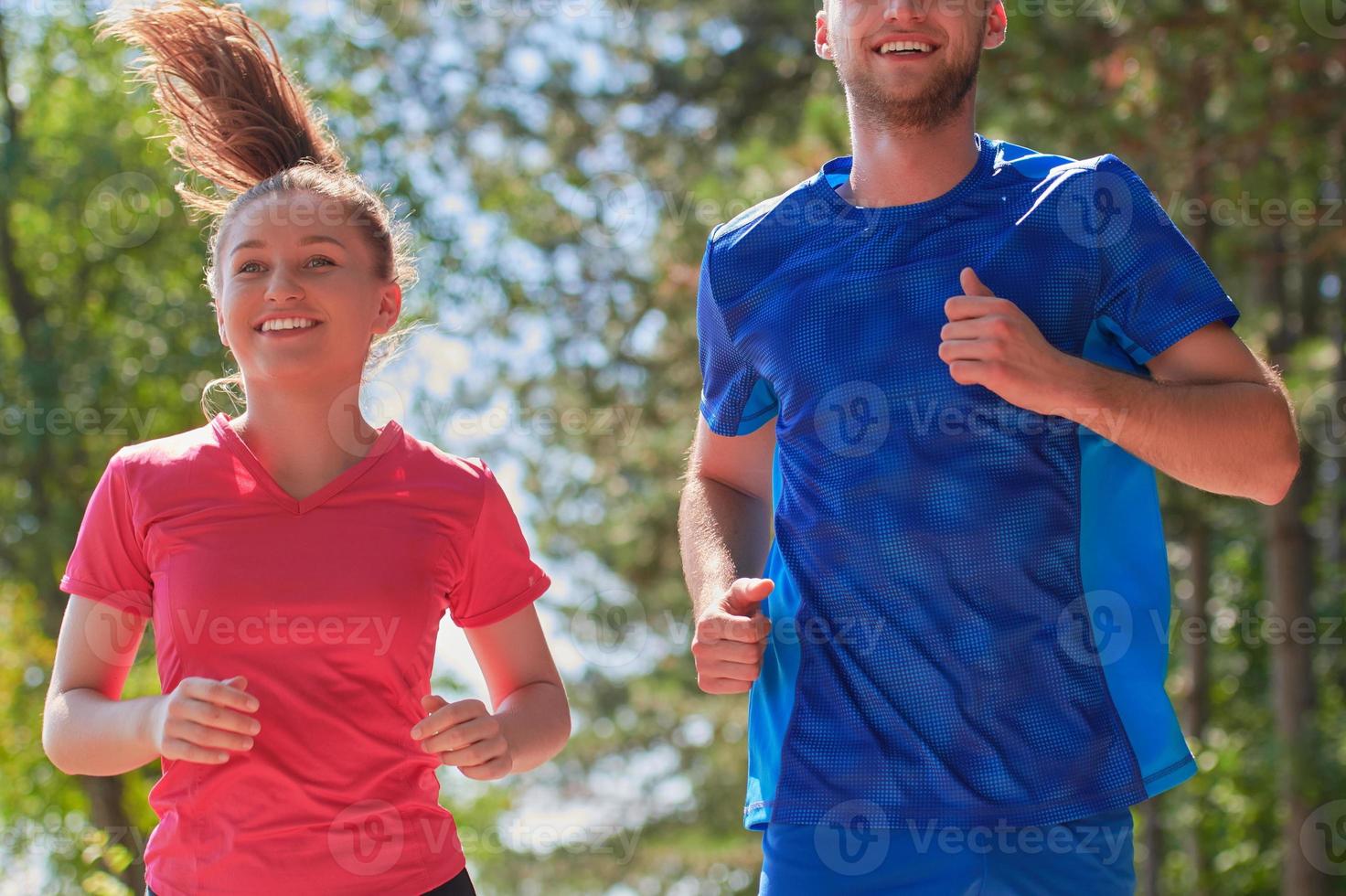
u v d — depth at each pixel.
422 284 23.02
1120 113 13.42
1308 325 19.72
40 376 21.72
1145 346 4.18
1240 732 23.64
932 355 4.14
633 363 23.67
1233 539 23.08
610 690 29.14
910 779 4.09
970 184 4.30
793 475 4.38
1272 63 12.85
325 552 4.21
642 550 22.27
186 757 3.76
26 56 23.55
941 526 4.11
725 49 24.14
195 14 4.88
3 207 22.53
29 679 21.11
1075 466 4.16
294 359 4.27
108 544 4.30
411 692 4.26
